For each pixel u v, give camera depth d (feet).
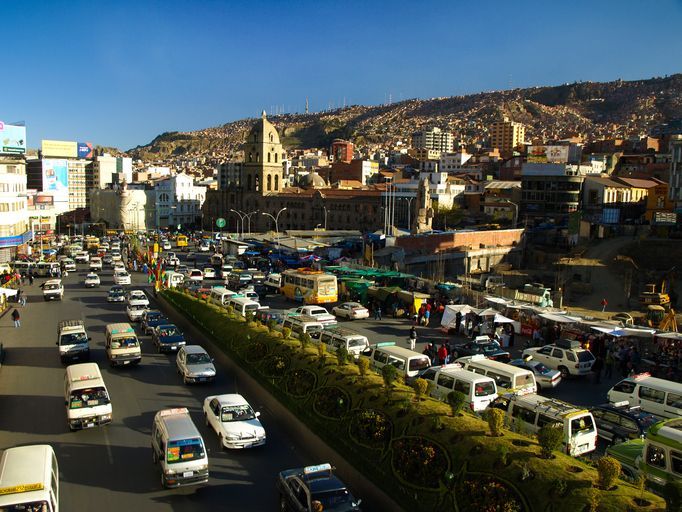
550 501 60.95
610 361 129.39
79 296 239.91
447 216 499.10
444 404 84.99
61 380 126.21
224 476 82.74
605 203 456.45
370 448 81.25
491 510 63.41
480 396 95.66
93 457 87.97
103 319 192.95
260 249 368.89
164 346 146.72
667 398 97.14
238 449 90.53
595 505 58.03
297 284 216.13
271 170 636.07
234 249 371.35
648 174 567.59
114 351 132.77
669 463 69.72
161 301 220.43
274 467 86.02
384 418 83.82
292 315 161.38
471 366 107.86
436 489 69.97
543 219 469.16
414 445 75.97
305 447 93.09
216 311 166.50
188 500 76.13
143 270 321.32
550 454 67.15
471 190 586.45
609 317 195.62
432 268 312.91
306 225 586.45
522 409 86.58
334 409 92.48
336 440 86.79
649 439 72.28
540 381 116.88
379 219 533.55
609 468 60.03
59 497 76.13
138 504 74.84
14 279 264.11
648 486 71.00
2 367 135.74
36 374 130.52
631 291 275.39
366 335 162.61
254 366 121.60
